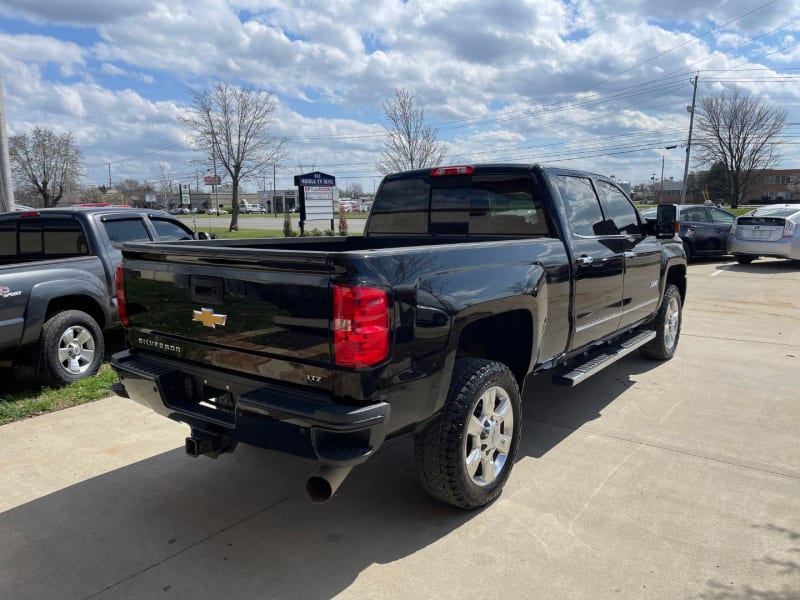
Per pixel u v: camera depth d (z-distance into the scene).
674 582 2.71
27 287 5.23
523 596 2.63
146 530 3.21
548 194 4.15
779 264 14.81
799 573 2.76
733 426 4.55
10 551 3.03
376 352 2.55
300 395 2.68
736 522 3.19
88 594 2.69
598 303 4.54
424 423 2.97
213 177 37.25
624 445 4.22
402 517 3.32
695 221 14.95
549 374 6.04
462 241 4.64
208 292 2.98
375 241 5.17
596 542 3.03
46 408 5.02
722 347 6.95
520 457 4.04
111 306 6.17
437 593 2.66
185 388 3.23
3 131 9.76
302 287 2.61
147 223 6.91
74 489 3.67
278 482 3.77
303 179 23.38
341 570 2.84
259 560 2.94
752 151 61.97
